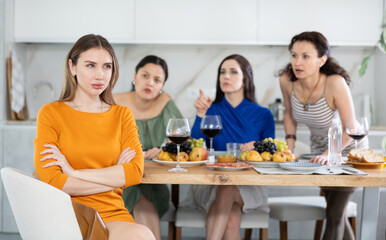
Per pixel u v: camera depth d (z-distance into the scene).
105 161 1.55
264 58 4.00
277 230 3.23
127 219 1.51
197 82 4.02
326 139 2.51
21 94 3.80
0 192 3.35
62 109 1.57
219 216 1.94
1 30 3.49
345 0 3.59
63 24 3.63
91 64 1.56
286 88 2.50
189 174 1.57
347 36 3.60
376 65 3.92
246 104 2.52
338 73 2.30
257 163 1.79
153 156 2.08
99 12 3.63
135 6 3.62
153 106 2.68
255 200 2.08
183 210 2.13
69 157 1.51
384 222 3.04
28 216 1.24
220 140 2.48
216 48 4.01
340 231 2.26
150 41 3.64
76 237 1.24
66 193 1.35
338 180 1.55
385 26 1.77
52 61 4.00
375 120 3.94
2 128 3.38
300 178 1.55
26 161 3.37
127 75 4.02
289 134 2.56
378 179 1.54
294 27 3.61
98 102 1.65
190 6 3.63
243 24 3.63
